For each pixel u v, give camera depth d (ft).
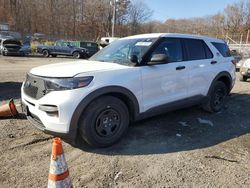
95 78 13.30
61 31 224.74
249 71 36.96
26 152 13.53
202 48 19.12
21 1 210.79
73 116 12.73
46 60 74.64
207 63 18.99
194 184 11.28
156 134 16.26
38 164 12.47
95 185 11.06
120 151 13.94
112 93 13.99
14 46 80.94
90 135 13.44
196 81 18.16
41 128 13.25
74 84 12.73
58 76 12.89
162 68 15.87
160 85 15.85
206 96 19.36
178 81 16.87
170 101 16.63
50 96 12.76
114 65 14.79
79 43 92.22
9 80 33.27
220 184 11.34
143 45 16.06
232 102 24.81
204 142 15.43
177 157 13.51
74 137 13.10
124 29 239.09
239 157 13.73
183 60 17.47
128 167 12.46
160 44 16.20
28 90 14.17
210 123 18.56
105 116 13.82
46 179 11.35
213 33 244.42
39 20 215.92
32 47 93.20
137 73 14.74
